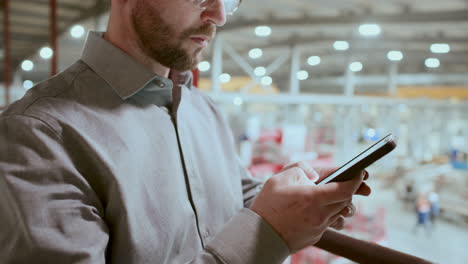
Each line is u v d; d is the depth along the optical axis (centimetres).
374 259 74
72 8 645
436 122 1373
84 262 52
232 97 992
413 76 1298
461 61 1117
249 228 53
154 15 63
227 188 84
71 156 58
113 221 60
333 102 1153
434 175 1148
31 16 718
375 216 764
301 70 1402
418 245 834
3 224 54
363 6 779
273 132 718
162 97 75
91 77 67
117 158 61
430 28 846
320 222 52
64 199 54
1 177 53
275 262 52
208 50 985
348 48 1087
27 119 56
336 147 1218
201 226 73
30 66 1045
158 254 63
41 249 50
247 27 877
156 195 65
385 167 1273
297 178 58
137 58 71
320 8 795
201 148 81
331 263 516
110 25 72
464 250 810
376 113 1256
